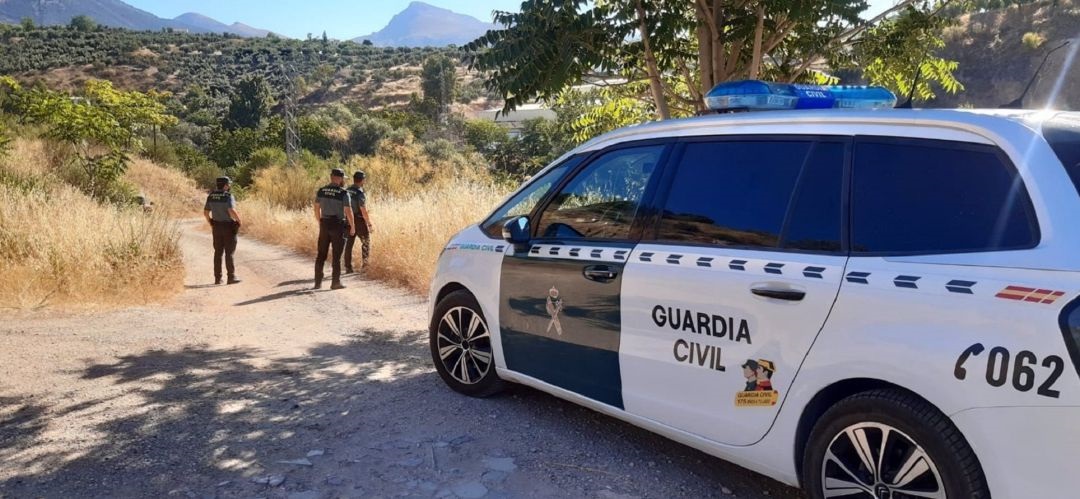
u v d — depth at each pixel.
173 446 4.19
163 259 10.84
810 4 5.87
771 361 3.02
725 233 3.34
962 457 2.46
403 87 134.12
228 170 44.69
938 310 2.52
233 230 12.06
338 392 5.22
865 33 7.25
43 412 4.74
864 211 2.88
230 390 5.27
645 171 3.84
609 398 3.84
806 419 2.97
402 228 12.32
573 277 3.97
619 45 6.68
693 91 7.43
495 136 58.41
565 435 4.31
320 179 27.00
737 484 3.67
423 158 23.97
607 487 3.65
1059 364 2.21
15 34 148.75
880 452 2.71
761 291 3.04
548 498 3.54
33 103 25.05
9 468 3.88
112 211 12.27
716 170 3.49
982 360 2.38
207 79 133.50
